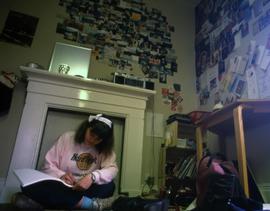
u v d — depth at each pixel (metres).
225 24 2.32
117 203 1.27
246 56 1.94
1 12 2.28
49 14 2.42
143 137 2.29
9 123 1.99
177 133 2.18
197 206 1.30
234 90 2.02
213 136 2.13
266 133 1.66
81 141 1.64
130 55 2.56
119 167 2.16
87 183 1.36
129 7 2.75
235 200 1.13
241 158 1.30
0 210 1.23
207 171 1.28
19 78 2.12
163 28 2.82
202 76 2.60
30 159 1.89
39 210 1.18
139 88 2.25
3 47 2.17
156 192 2.10
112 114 2.21
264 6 1.81
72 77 2.09
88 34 2.48
